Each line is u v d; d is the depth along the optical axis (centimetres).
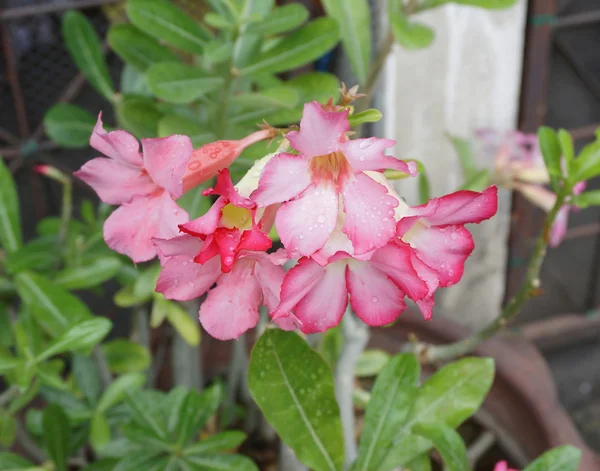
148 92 55
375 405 36
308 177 26
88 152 86
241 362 64
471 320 86
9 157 84
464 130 74
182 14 41
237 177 39
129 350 57
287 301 25
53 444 45
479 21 69
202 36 42
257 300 28
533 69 76
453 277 28
